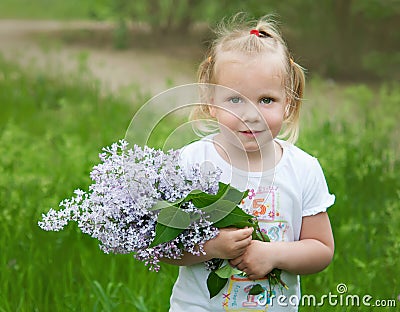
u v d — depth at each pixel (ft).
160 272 17.15
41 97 36.45
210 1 57.36
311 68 47.73
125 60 51.49
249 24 13.71
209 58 12.30
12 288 16.28
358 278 16.74
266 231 11.93
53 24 70.64
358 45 49.55
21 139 26.53
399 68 47.44
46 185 20.40
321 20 49.75
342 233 18.38
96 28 66.28
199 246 11.14
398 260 16.97
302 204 12.14
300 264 11.80
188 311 11.93
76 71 44.65
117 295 16.42
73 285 16.88
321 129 26.32
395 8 46.50
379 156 24.17
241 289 11.86
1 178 21.11
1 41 59.31
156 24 61.31
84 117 31.99
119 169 10.97
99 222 10.85
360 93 29.37
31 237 18.11
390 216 19.39
